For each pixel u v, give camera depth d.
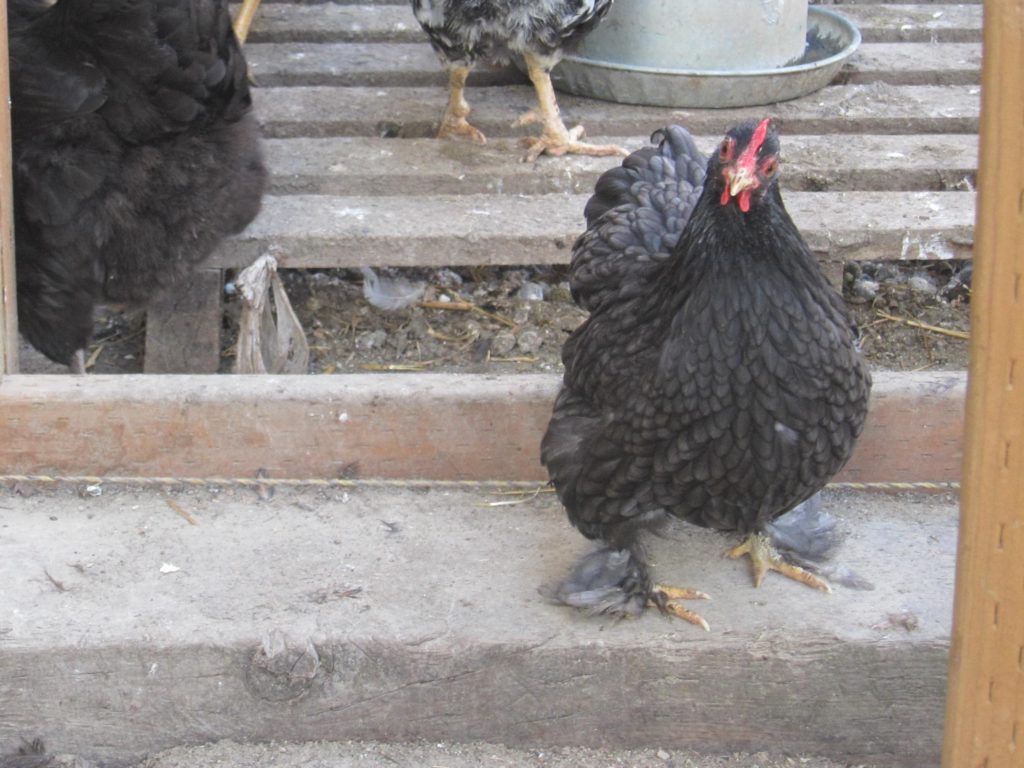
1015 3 1.34
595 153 2.35
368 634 1.69
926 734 1.71
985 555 1.43
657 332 1.63
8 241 1.89
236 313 2.30
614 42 2.48
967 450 1.42
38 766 1.69
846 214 2.22
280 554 1.79
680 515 1.68
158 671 1.69
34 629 1.68
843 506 1.85
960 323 2.35
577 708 1.71
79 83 1.94
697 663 1.69
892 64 2.63
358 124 2.45
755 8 2.45
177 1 1.97
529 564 1.78
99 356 2.30
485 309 2.37
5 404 1.84
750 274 1.58
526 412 1.86
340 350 2.30
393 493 1.88
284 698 1.70
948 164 2.34
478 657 1.69
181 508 1.85
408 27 2.74
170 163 2.01
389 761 1.70
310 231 2.18
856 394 1.62
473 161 2.34
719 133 2.46
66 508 1.84
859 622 1.70
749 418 1.60
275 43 2.71
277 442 1.87
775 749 1.72
